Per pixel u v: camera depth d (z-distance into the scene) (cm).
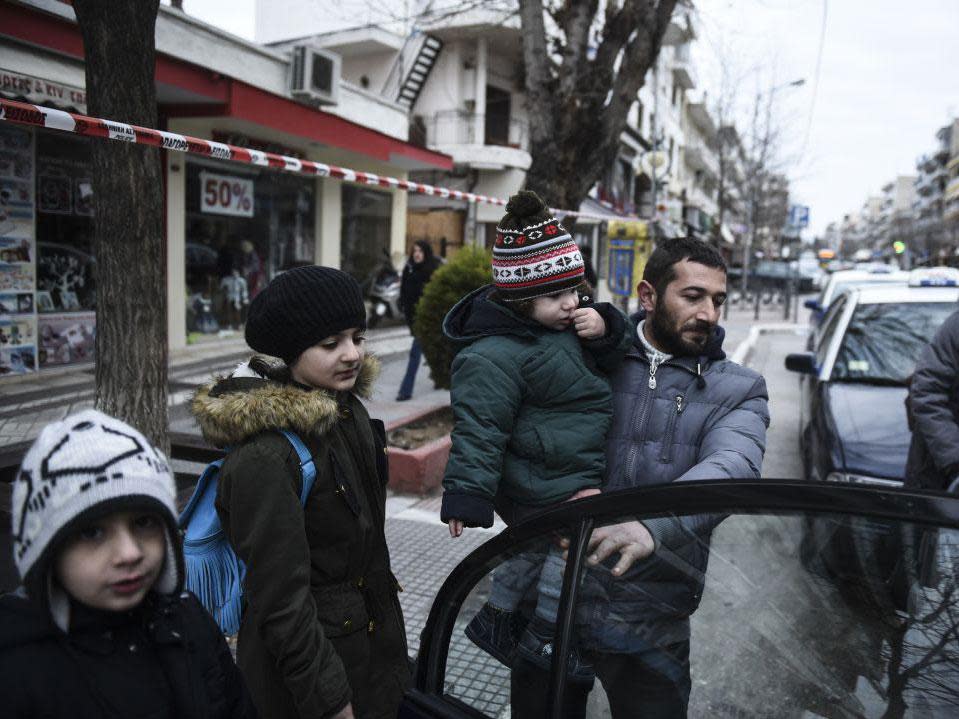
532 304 204
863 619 128
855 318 567
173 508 118
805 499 138
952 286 595
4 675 107
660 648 143
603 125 679
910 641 124
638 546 147
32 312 840
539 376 200
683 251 205
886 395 481
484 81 2030
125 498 108
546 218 201
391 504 516
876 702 124
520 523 171
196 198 1104
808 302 1055
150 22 331
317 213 1368
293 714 171
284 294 174
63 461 107
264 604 158
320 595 176
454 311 223
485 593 173
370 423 201
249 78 1101
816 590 133
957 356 300
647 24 662
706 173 4712
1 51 714
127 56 326
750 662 135
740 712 133
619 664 145
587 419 203
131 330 344
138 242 342
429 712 172
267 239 1259
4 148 795
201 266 1130
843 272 1095
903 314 561
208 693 127
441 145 2042
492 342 204
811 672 130
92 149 338
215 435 164
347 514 176
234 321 1208
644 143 2741
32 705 107
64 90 782
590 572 151
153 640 122
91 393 763
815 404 512
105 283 342
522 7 677
